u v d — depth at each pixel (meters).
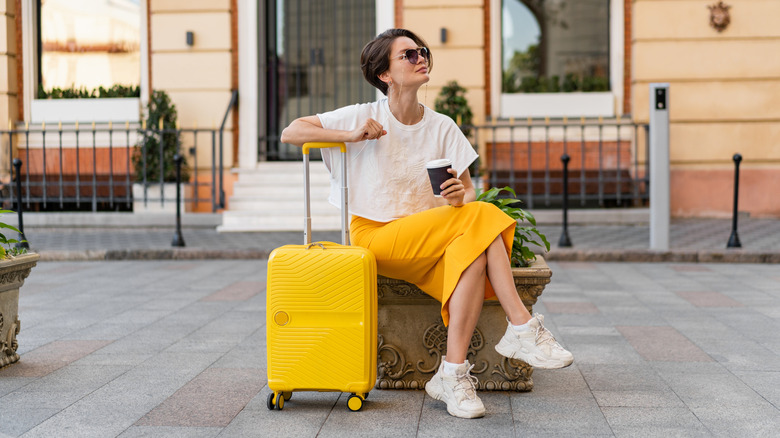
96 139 11.16
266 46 11.38
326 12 11.52
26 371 3.55
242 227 9.87
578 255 7.43
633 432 2.65
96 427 2.74
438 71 10.66
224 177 10.88
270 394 2.98
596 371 3.51
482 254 2.89
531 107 10.79
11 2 11.16
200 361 3.74
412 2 10.66
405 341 3.25
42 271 7.08
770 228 9.28
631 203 10.55
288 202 10.16
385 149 3.13
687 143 10.41
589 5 10.91
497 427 2.72
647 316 4.79
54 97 11.45
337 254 2.88
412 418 2.84
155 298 5.61
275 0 11.50
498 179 10.67
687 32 10.30
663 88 7.34
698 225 9.72
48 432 2.68
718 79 10.32
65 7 11.44
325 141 3.05
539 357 2.82
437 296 3.07
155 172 10.41
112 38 11.42
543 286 3.14
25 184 10.48
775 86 10.27
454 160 3.22
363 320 2.88
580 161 10.71
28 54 11.29
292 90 11.56
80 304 5.37
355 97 11.58
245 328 4.54
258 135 11.12
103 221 10.23
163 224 10.20
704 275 6.48
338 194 3.16
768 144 10.34
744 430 2.66
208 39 10.83
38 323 4.70
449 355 2.89
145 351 3.95
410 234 3.00
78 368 3.60
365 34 11.51
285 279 2.89
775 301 5.23
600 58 10.94
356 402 2.93
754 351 3.86
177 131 10.23
